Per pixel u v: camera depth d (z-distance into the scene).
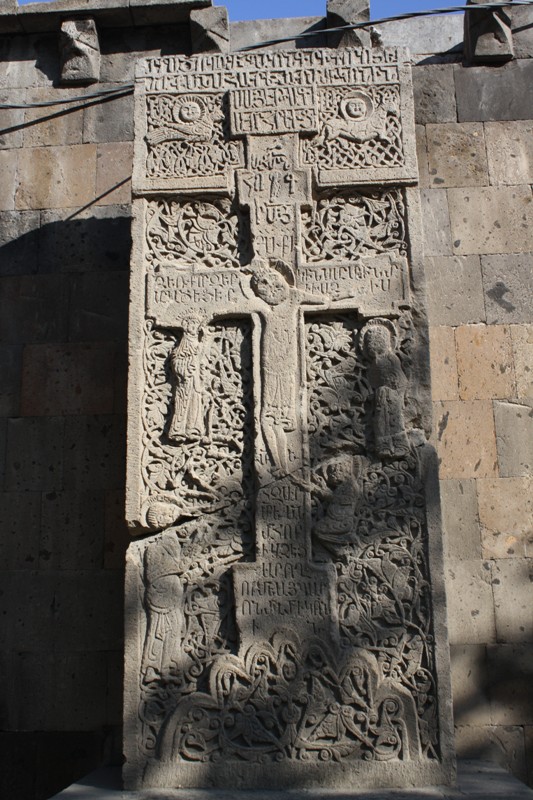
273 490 4.41
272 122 4.91
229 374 4.63
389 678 4.18
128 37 6.12
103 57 6.10
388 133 4.89
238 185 4.84
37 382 5.47
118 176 5.84
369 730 4.11
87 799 3.85
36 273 5.67
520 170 5.68
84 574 5.16
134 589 4.33
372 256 4.73
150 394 4.59
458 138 5.76
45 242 5.73
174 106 4.96
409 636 4.23
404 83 4.96
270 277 4.69
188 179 4.85
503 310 5.43
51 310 5.59
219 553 4.38
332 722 4.12
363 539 4.35
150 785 4.06
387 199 4.83
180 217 4.84
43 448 5.36
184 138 4.91
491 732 4.84
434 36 6.03
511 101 5.82
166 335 4.69
